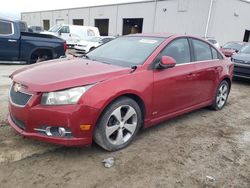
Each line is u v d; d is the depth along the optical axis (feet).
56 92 10.16
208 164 11.50
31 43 32.65
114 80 11.30
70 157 11.22
